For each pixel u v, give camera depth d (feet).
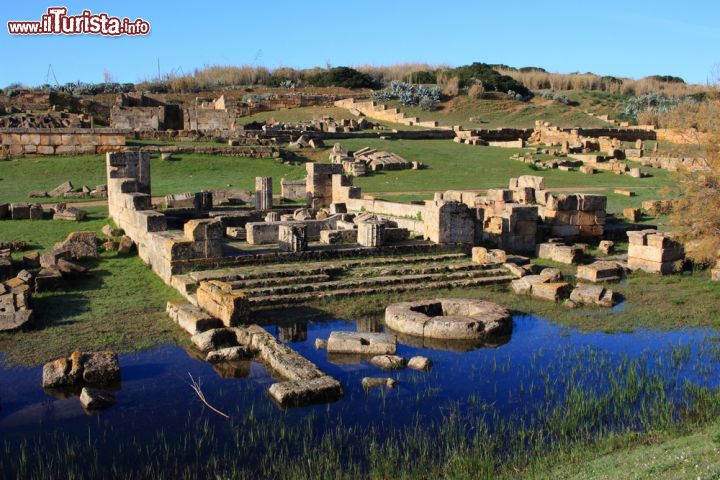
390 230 73.05
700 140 74.74
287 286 58.23
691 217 68.85
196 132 163.32
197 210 92.84
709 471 25.54
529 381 41.22
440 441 32.73
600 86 349.20
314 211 93.61
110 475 29.66
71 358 41.01
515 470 29.78
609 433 33.45
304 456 31.14
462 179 138.72
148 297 57.21
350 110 242.78
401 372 42.75
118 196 78.89
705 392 37.86
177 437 33.30
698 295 62.08
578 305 58.75
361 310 55.98
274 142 164.45
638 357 45.52
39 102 201.36
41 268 63.00
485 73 304.71
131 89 279.90
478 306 54.13
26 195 104.68
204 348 45.78
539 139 204.85
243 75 326.44
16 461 30.86
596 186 134.62
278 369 41.78
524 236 80.59
